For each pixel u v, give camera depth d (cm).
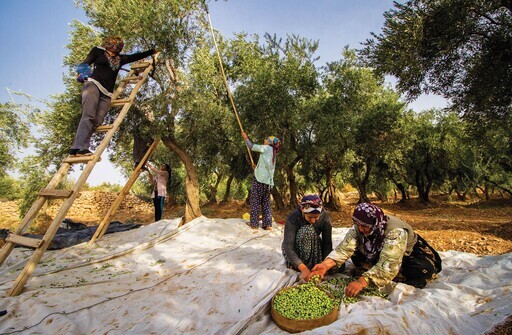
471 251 627
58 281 429
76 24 789
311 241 402
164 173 927
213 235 667
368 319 246
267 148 711
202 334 281
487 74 877
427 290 329
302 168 1838
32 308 335
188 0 755
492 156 1902
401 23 841
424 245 369
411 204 2361
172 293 369
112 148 910
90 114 473
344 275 402
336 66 1427
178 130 1053
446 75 948
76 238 724
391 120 1568
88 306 336
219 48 1084
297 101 1193
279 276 380
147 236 707
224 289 362
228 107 1046
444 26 823
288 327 272
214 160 1355
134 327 295
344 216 1415
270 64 1149
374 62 924
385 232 333
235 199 2741
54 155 862
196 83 817
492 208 1966
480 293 321
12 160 1195
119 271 476
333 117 1269
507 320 249
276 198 1593
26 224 425
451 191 2712
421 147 2203
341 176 2509
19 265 532
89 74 482
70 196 428
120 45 512
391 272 320
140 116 820
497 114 984
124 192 740
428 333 242
